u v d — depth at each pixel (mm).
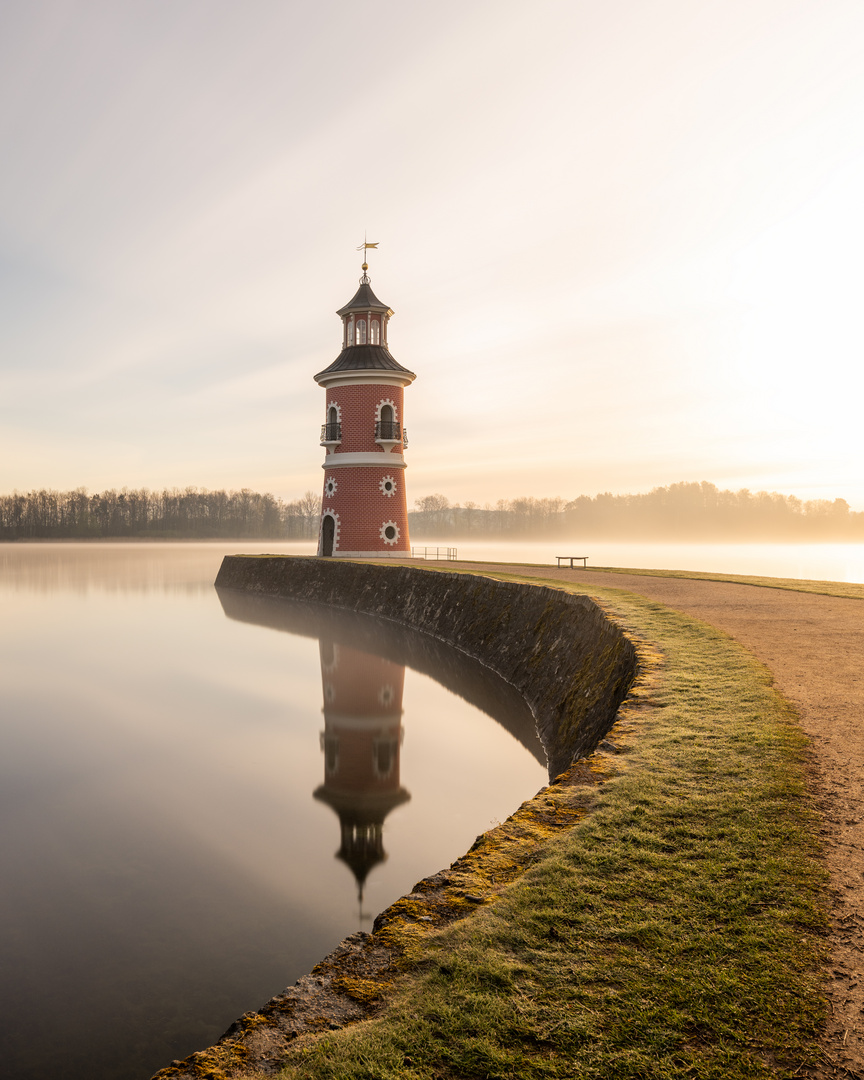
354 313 44500
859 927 3996
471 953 3898
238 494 176750
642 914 4211
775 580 24172
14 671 24406
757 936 3947
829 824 5262
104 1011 6746
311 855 10172
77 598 48250
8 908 8719
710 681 9562
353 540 42531
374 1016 3486
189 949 7797
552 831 5465
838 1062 3066
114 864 9961
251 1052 3283
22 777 13734
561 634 18047
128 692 21172
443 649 25609
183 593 50812
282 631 31922
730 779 6172
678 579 24969
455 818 11305
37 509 164875
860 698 8609
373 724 16984
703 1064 3098
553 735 13984
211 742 16016
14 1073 5941
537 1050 3215
